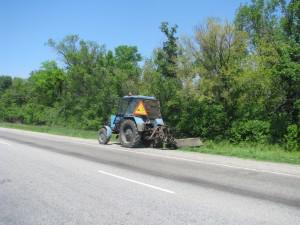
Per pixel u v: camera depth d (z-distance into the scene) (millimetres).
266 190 9281
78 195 8383
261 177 11086
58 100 60750
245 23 27391
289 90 21969
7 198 8078
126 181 10070
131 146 19625
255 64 22125
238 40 22969
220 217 6867
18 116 58219
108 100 37438
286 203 8016
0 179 10109
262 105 23156
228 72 22094
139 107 19859
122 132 20203
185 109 25516
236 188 9461
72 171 11492
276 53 21391
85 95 43688
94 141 23484
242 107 23406
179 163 13797
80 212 7082
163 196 8422
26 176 10555
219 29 23047
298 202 8133
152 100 20391
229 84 23016
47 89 62531
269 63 21922
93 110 39406
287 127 20844
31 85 65688
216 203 7895
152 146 20031
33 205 7543
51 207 7406
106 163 13430
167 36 30297
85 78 43594
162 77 27156
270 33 25188
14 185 9359
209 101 24141
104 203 7727
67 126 43188
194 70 23109
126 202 7832
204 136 24656
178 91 24531
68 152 16688
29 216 6820
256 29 26797
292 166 13492
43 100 62031
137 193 8664
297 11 20906
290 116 22031
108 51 54531
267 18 26328
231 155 16672
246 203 7941
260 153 17141
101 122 37969
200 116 24750
